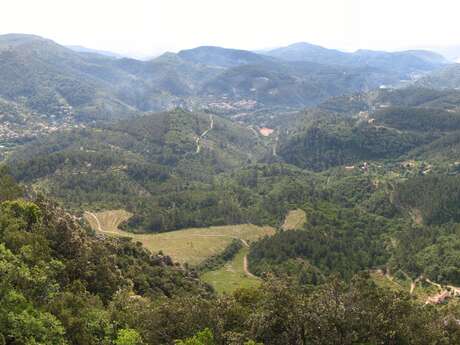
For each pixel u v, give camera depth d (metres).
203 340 66.88
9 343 60.88
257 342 69.44
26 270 74.81
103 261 107.31
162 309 75.44
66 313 69.69
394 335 67.38
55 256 97.81
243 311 79.38
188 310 75.62
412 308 74.25
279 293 71.69
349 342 67.00
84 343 67.25
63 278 89.69
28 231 101.00
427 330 70.44
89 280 99.06
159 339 72.69
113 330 72.38
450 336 73.81
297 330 69.56
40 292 75.19
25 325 61.31
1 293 65.50
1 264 71.50
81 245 105.75
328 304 70.25
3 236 89.81
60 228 105.38
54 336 63.34
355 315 68.56
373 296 72.19
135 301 92.25
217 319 75.56
